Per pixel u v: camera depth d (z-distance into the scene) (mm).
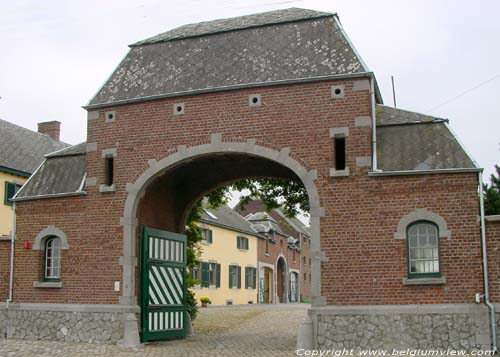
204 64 17062
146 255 17062
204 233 38906
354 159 15125
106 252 16797
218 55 17141
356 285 14703
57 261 17672
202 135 16328
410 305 14312
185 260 19219
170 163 16516
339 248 14930
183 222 19781
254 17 18281
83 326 16656
